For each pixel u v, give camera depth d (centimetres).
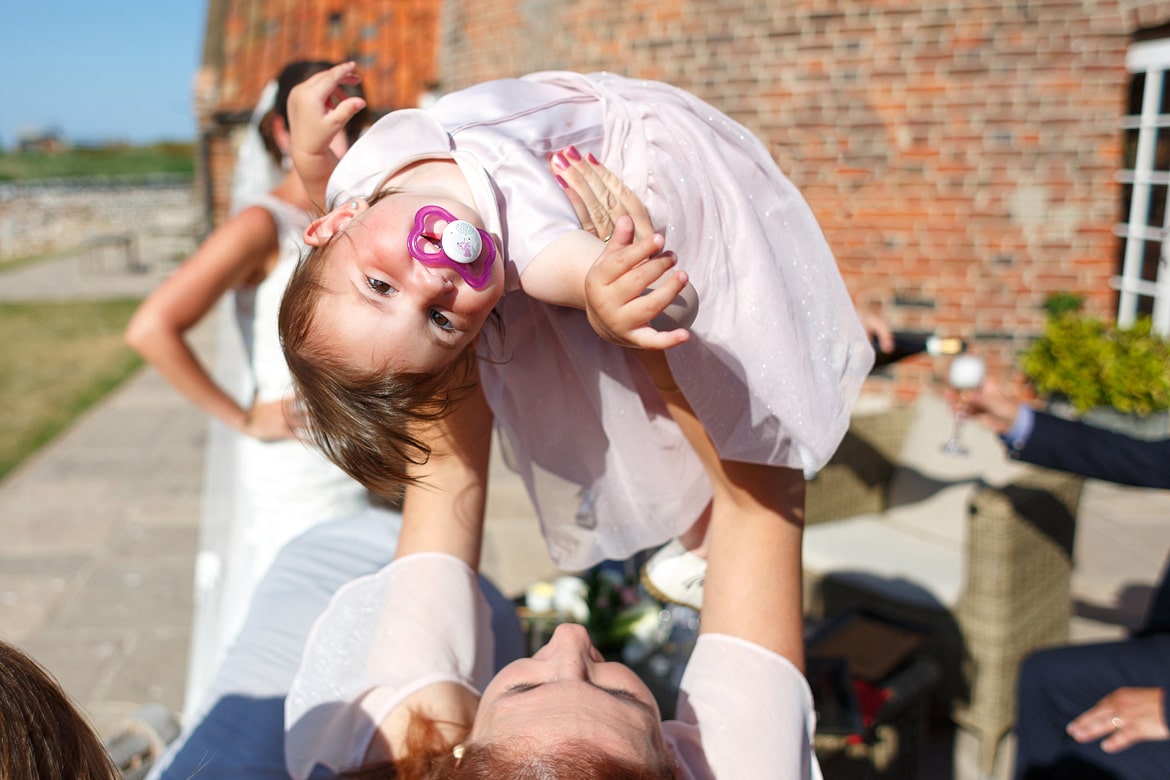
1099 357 543
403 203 115
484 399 151
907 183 611
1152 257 620
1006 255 614
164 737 190
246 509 269
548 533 159
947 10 588
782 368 122
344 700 141
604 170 125
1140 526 547
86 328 1273
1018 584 328
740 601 138
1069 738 247
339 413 119
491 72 843
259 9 1239
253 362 257
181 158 4591
